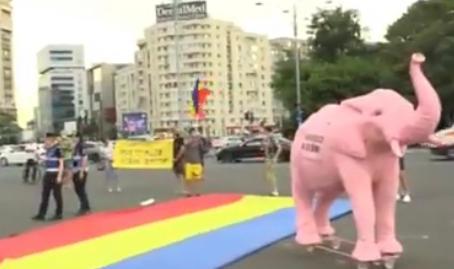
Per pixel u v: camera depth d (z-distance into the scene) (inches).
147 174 1327.5
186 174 812.0
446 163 1266.0
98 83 5172.2
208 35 4190.5
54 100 5211.6
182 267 371.6
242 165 1526.8
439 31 2443.4
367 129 334.6
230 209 623.5
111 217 596.7
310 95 2689.5
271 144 781.9
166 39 4097.0
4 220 634.2
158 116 4170.8
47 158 635.5
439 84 2427.4
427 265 367.2
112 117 3668.8
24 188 1084.5
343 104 357.1
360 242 341.1
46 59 5698.8
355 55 3174.2
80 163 672.4
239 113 4461.1
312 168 372.2
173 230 502.9
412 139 317.1
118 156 1053.2
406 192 666.8
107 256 406.3
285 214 577.9
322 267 367.9
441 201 658.8
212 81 4229.8
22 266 385.4
